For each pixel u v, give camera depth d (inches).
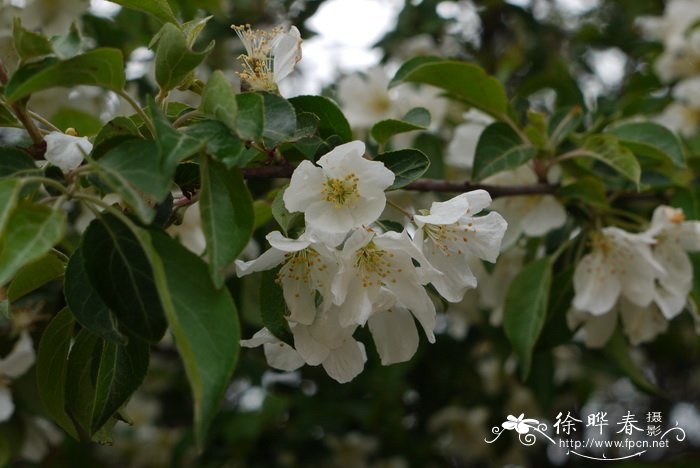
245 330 33.9
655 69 38.8
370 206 19.6
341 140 21.3
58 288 30.7
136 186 17.5
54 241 17.1
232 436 38.0
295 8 41.4
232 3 40.7
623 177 28.4
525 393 42.6
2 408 28.5
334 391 40.4
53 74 18.3
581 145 27.3
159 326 18.6
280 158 21.4
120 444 43.9
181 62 19.6
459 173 34.1
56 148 19.1
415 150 20.6
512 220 28.4
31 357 28.7
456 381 43.2
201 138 18.2
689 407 51.6
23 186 18.1
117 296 18.5
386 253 19.7
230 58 38.9
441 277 19.8
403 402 41.8
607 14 48.1
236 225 18.0
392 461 40.9
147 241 17.5
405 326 20.7
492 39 44.1
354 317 19.5
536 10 46.9
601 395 49.2
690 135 37.1
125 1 21.0
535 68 43.1
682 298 26.5
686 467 37.4
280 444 40.5
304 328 19.9
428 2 41.8
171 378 44.1
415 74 26.3
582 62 46.0
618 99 38.7
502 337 35.7
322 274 19.7
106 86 18.8
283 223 19.9
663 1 45.9
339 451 40.9
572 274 27.7
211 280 17.7
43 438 30.4
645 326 28.0
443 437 43.3
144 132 20.6
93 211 18.5
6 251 17.0
